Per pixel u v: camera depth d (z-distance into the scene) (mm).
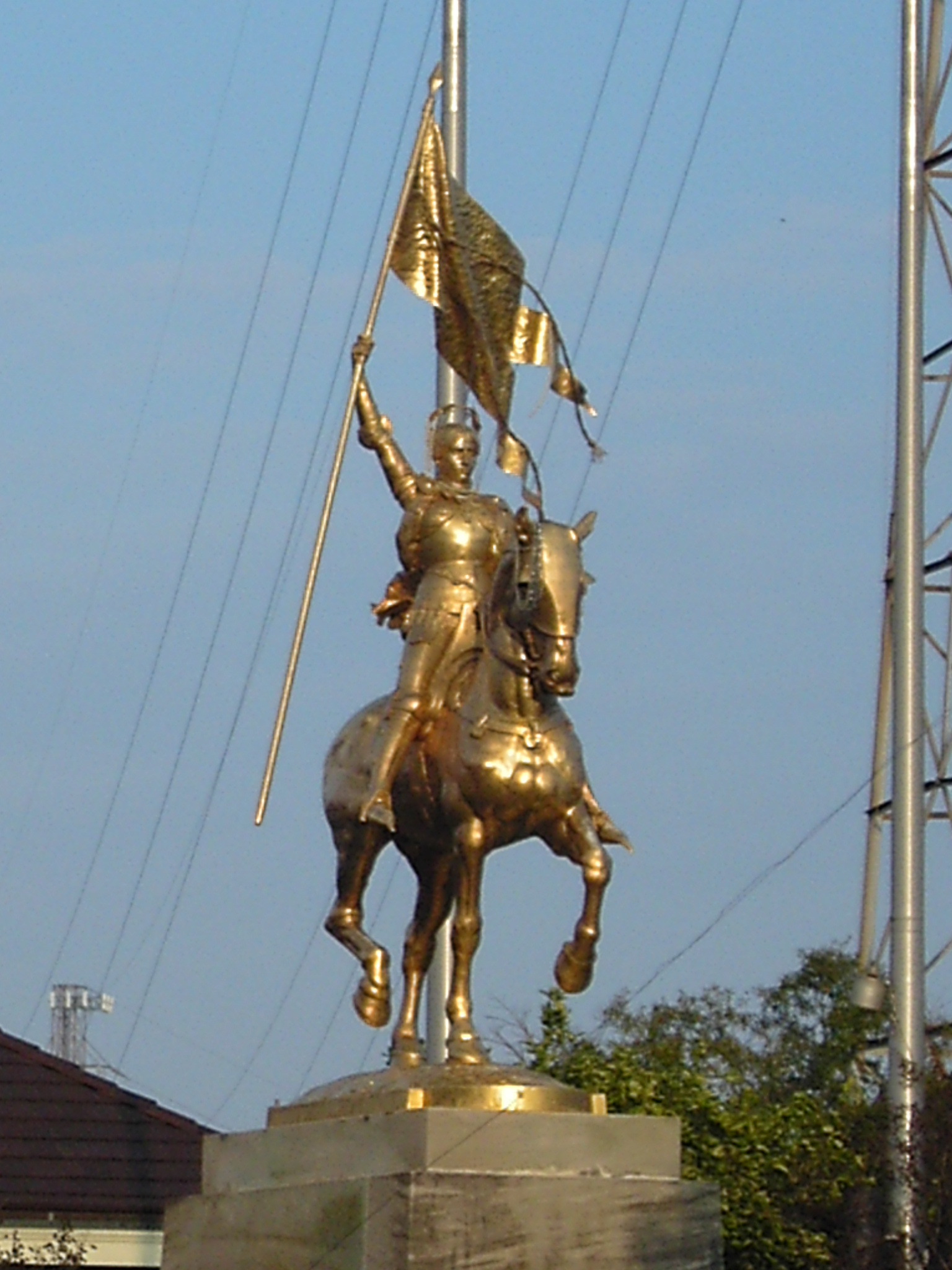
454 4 28250
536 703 19984
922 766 30203
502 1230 18734
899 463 30797
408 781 20562
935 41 33094
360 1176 19234
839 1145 32406
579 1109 19328
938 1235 30250
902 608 30422
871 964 33219
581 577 19719
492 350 22156
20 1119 33906
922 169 31844
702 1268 19047
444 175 22281
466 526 20922
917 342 31062
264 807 20922
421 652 20578
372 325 21641
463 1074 19547
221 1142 20578
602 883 20188
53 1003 55594
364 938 21125
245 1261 19969
